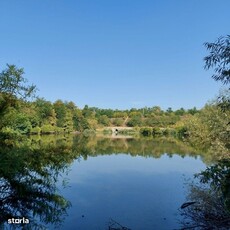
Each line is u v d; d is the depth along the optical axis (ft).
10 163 18.06
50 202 24.30
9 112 18.94
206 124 95.91
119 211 28.12
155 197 33.30
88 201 31.19
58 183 38.83
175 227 23.82
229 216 23.24
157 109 389.60
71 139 141.18
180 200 31.91
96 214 26.89
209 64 17.52
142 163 60.75
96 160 65.67
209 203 26.99
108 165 57.77
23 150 19.12
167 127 263.08
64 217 25.14
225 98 23.29
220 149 60.90
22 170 19.72
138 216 26.50
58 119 230.89
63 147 22.12
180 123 219.20
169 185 39.45
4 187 20.79
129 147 102.32
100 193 34.94
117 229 23.09
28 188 21.16
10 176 19.04
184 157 69.56
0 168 17.74
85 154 23.49
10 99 18.88
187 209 27.86
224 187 16.42
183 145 107.04
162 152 82.38
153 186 38.99
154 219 25.80
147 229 23.22
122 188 37.76
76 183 39.96
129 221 25.25
